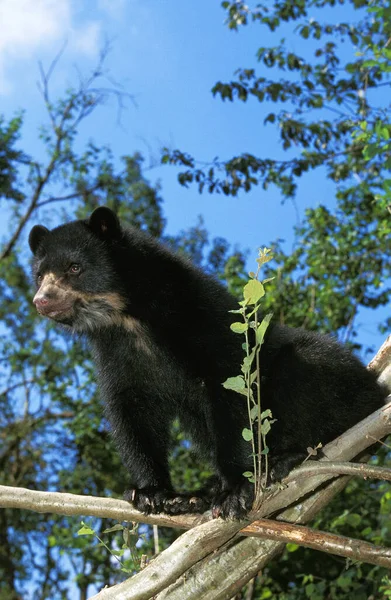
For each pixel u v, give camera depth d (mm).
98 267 6121
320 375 5680
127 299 6059
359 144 12984
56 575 17859
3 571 17906
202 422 6242
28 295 21203
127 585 4285
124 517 4688
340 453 4531
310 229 14352
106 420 6355
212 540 4340
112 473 16062
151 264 6066
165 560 4293
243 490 4559
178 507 5117
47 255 6246
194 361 5656
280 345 5973
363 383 5652
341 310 13703
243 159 13977
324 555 10555
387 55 6367
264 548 4688
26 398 19594
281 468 4730
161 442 6273
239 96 14164
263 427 3982
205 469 12242
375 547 4219
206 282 5902
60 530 13062
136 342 6160
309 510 4867
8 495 4578
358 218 14125
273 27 14289
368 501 9953
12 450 19344
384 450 10055
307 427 5625
